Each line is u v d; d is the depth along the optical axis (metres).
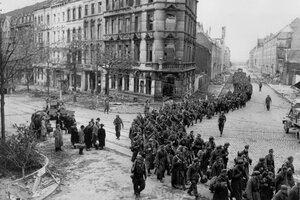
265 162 13.67
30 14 78.81
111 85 53.47
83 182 15.46
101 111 38.03
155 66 45.25
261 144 23.56
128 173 16.72
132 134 20.36
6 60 22.53
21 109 38.59
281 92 62.88
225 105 36.97
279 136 26.45
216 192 11.66
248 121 32.81
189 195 14.06
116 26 51.66
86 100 46.81
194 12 55.09
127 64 46.91
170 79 45.66
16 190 14.28
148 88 46.62
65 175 16.36
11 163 16.95
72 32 64.06
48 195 13.85
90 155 19.95
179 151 15.12
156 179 16.03
